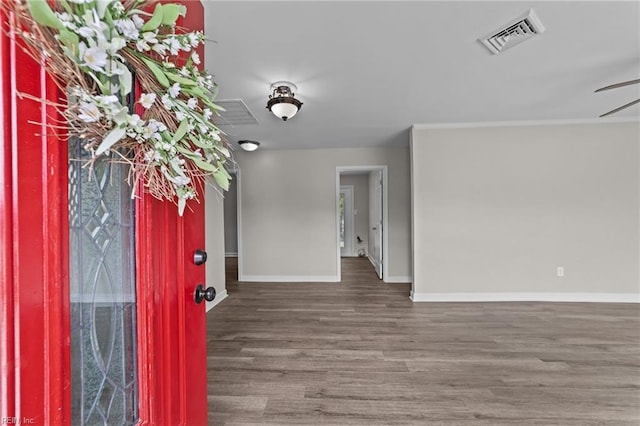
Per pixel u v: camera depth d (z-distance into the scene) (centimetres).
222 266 360
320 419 143
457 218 339
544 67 200
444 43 170
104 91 49
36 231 44
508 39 167
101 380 60
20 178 42
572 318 280
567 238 330
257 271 454
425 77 212
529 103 270
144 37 55
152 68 58
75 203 53
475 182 337
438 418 144
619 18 149
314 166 448
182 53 85
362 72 203
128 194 67
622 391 165
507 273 337
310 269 450
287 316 292
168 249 78
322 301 343
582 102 268
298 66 193
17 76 41
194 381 92
